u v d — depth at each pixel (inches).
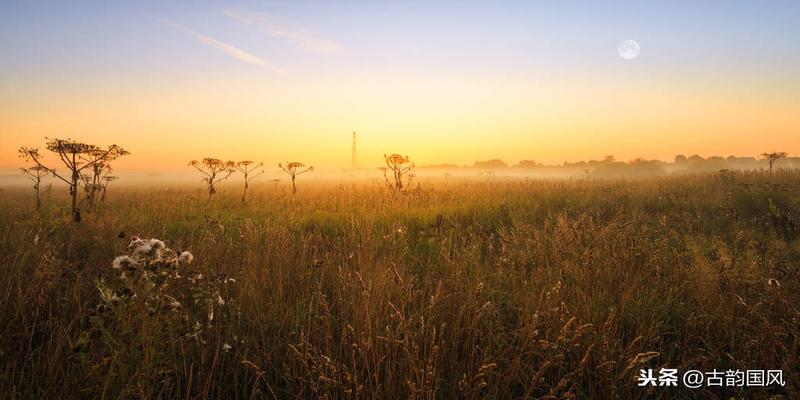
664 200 441.7
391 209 434.3
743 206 388.8
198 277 139.2
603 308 141.1
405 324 109.9
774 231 284.2
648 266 179.8
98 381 96.2
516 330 124.4
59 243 220.4
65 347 116.8
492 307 136.9
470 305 136.0
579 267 175.3
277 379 112.9
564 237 213.3
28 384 101.8
